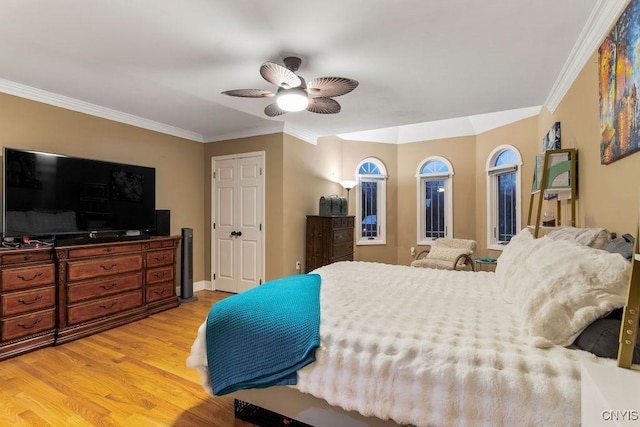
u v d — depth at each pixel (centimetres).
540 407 101
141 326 323
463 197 545
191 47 223
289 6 177
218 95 317
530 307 130
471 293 196
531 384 104
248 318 154
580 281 124
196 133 475
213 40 213
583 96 232
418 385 118
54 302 275
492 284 221
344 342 135
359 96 311
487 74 262
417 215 581
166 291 378
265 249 443
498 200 509
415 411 117
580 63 230
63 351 262
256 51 227
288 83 226
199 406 190
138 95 318
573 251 141
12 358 248
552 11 181
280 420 176
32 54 234
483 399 108
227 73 264
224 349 153
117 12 183
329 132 471
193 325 326
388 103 330
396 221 599
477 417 108
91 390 205
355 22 192
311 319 148
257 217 449
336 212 474
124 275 329
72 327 285
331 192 550
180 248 434
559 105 300
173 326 323
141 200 375
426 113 365
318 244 460
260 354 145
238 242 465
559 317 119
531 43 214
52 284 274
